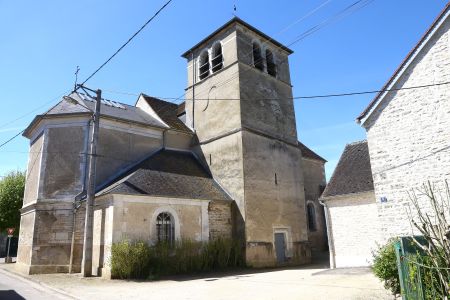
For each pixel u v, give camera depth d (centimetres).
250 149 1989
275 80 2367
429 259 655
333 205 1573
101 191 1648
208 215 1759
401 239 688
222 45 2266
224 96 2152
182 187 1775
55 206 1662
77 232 1625
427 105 1279
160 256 1451
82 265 1465
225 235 1812
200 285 1159
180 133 2256
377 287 939
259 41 2358
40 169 1734
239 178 1909
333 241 1541
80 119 1831
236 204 1891
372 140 1398
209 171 2116
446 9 1280
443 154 1217
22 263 1697
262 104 2188
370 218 1453
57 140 1789
